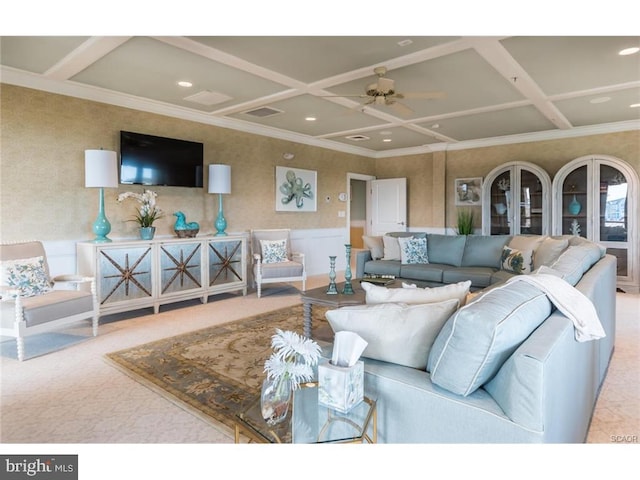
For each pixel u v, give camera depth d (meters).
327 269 7.23
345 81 3.76
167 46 3.00
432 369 1.36
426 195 7.65
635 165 5.49
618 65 3.40
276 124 5.66
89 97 4.05
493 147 6.78
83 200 4.07
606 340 2.65
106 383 2.56
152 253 4.24
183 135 4.93
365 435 1.32
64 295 3.30
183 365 2.85
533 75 3.64
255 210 5.90
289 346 1.44
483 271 4.50
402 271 4.94
